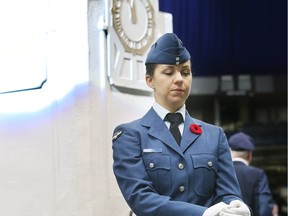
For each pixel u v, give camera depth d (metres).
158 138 2.40
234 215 2.10
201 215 2.13
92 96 3.16
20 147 3.36
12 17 3.44
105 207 3.16
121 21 3.37
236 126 10.73
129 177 2.31
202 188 2.37
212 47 7.86
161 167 2.33
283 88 9.27
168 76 2.41
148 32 3.57
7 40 3.45
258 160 10.23
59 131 3.20
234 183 2.43
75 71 3.18
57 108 3.22
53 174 3.21
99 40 3.24
